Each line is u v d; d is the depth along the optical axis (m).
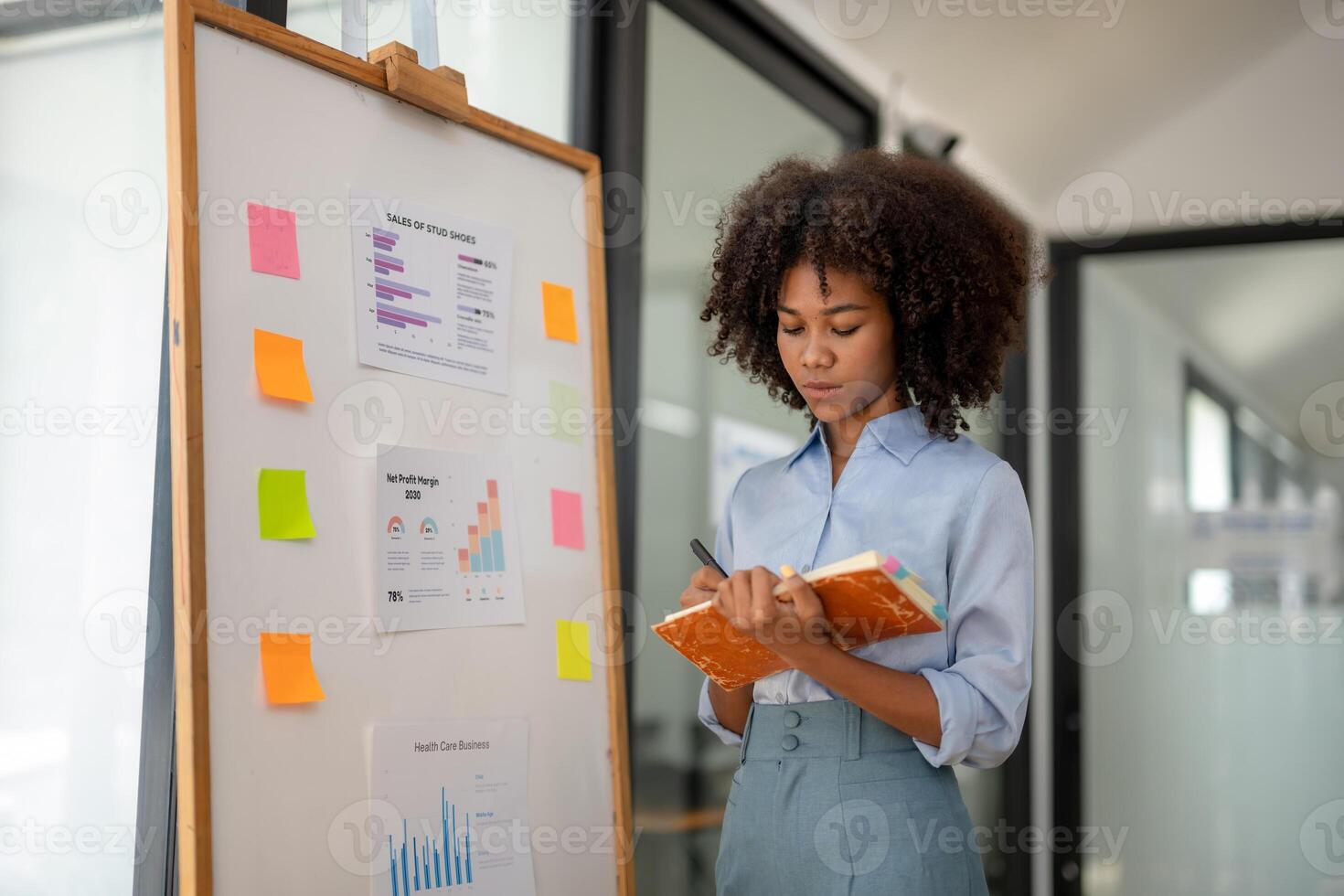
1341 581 3.66
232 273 1.20
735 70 2.68
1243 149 3.78
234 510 1.17
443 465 1.39
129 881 1.45
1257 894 3.61
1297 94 3.72
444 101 1.44
